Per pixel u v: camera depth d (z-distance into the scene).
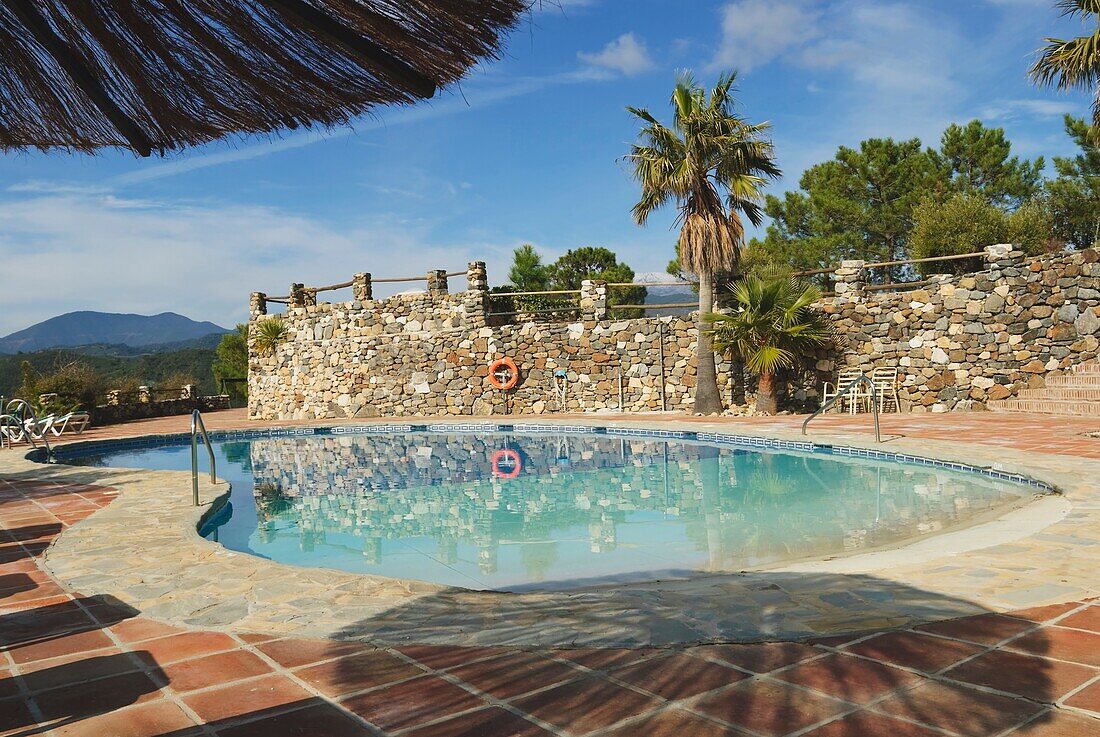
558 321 21.27
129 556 4.97
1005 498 7.11
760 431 11.91
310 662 2.92
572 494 8.55
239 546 6.38
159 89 1.91
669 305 17.33
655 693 2.48
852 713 2.27
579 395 18.05
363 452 13.27
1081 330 13.16
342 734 2.28
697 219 15.48
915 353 14.91
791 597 3.50
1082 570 3.79
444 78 1.85
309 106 1.96
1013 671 2.52
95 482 8.71
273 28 1.67
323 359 20.81
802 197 25.58
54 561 4.90
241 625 3.42
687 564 5.46
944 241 19.22
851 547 5.69
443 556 5.93
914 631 2.95
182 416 23.39
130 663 2.97
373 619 3.44
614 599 3.62
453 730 2.28
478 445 13.74
